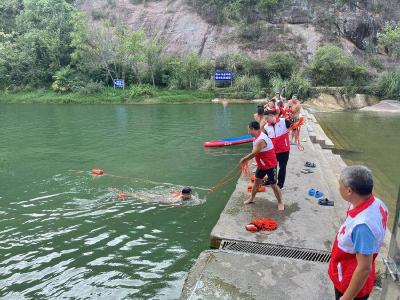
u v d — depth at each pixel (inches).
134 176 390.0
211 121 791.1
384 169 444.8
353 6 1494.8
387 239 231.0
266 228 223.9
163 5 1638.8
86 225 267.6
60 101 1252.5
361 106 1184.8
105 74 1370.6
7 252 229.9
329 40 1430.9
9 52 1435.8
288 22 1491.1
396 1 1541.6
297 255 197.0
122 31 1393.9
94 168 423.2
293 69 1294.3
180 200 312.7
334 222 235.1
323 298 158.4
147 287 192.7
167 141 581.3
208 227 263.6
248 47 1440.7
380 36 1424.7
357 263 99.9
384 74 1245.1
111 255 225.9
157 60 1371.8
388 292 108.7
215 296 159.9
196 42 1491.1
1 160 462.3
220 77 1299.2
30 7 1535.4
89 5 1683.1
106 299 183.0
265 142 240.1
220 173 400.8
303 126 605.9
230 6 1505.9
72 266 213.9
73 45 1358.3
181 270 208.7
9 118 861.2
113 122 785.6
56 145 554.6
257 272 177.6
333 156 458.3
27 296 186.1
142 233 254.5
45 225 267.9
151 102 1212.5
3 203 311.4
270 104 426.9
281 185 291.1
